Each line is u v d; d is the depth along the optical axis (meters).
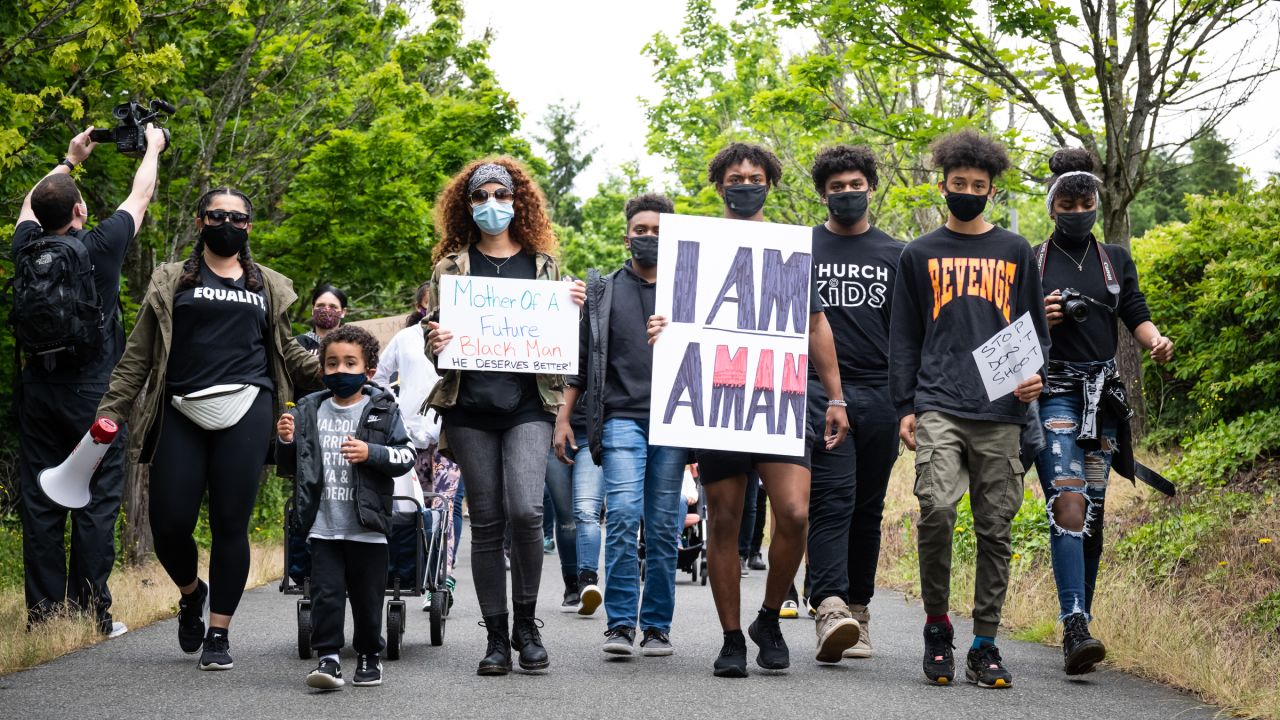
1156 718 4.85
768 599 5.92
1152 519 9.12
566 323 5.78
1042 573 8.30
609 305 6.50
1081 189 6.20
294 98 15.85
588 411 6.37
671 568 6.44
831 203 6.68
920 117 15.67
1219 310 12.43
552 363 5.75
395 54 16.61
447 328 5.71
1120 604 6.73
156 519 5.91
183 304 5.92
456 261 5.82
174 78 11.68
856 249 6.68
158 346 5.95
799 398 5.85
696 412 5.79
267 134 15.46
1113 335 6.22
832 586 6.32
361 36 16.30
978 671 5.55
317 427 5.57
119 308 7.27
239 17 13.89
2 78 10.50
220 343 5.95
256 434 5.98
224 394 5.91
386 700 5.17
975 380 5.68
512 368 5.72
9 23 10.26
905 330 5.89
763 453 5.78
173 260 13.52
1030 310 5.84
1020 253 5.86
